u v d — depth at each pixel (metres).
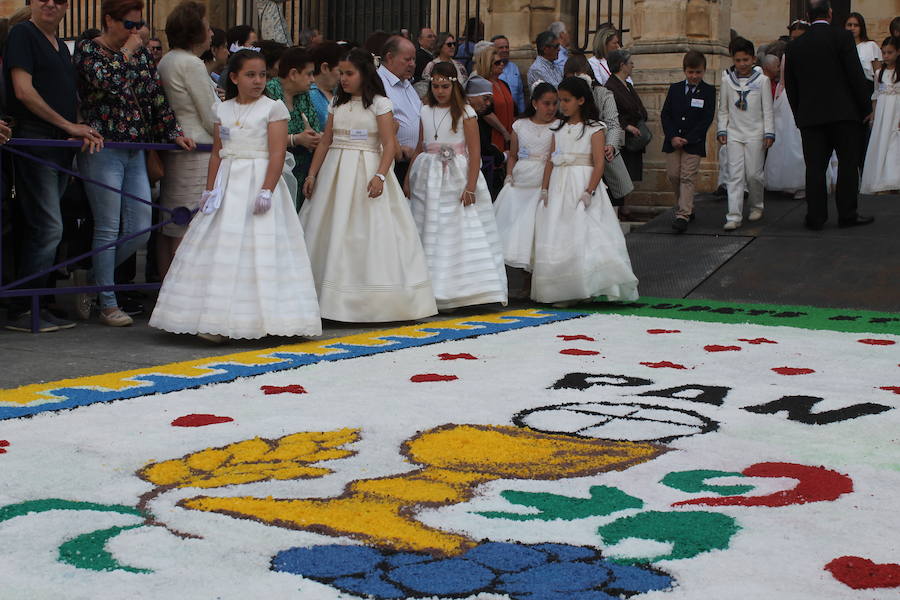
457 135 7.79
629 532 3.17
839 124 9.89
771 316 7.72
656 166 12.32
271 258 6.23
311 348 6.21
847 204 10.05
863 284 8.56
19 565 2.89
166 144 7.04
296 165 8.06
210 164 6.42
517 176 8.48
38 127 6.63
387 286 7.09
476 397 4.96
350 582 2.80
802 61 9.94
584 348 6.32
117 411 4.61
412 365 5.73
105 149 6.78
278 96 7.70
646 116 11.09
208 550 3.01
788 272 9.02
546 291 8.15
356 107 7.13
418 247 7.30
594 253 8.11
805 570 2.89
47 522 3.22
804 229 10.19
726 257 9.56
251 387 5.12
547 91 8.29
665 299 8.63
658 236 10.46
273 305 6.20
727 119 10.45
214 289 6.17
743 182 10.41
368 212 7.11
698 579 2.82
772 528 3.22
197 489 3.56
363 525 3.21
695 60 10.36
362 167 7.13
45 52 6.54
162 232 7.48
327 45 8.19
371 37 9.07
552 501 3.45
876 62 12.28
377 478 3.69
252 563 2.92
